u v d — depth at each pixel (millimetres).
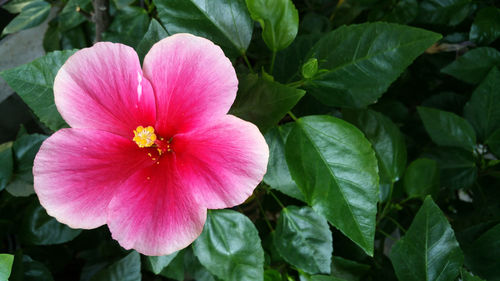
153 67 261
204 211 259
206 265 322
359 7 429
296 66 348
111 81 262
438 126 393
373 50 309
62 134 259
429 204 324
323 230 337
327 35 315
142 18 373
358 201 294
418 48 302
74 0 387
